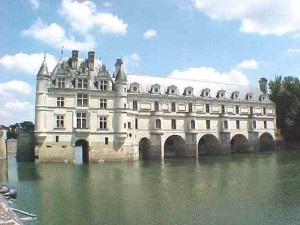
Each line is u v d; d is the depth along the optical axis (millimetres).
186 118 88812
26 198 32719
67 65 74312
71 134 70562
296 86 109500
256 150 100750
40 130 68062
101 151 72812
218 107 95438
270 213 26359
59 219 25141
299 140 109188
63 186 39938
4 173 52656
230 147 95125
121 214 26547
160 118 82500
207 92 95062
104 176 49188
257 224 23531
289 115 108375
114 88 75562
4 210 9031
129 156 76250
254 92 106750
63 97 70625
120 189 37844
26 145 78250
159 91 86500
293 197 32250
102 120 73688
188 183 42125
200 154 98500
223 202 30500
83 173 52875
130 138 77188
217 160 77062
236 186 39188
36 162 68562
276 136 105562
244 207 28453
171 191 36438
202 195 33938
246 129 100188
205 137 97000
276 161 70250
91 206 29281
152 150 81500
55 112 69812
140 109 81938
